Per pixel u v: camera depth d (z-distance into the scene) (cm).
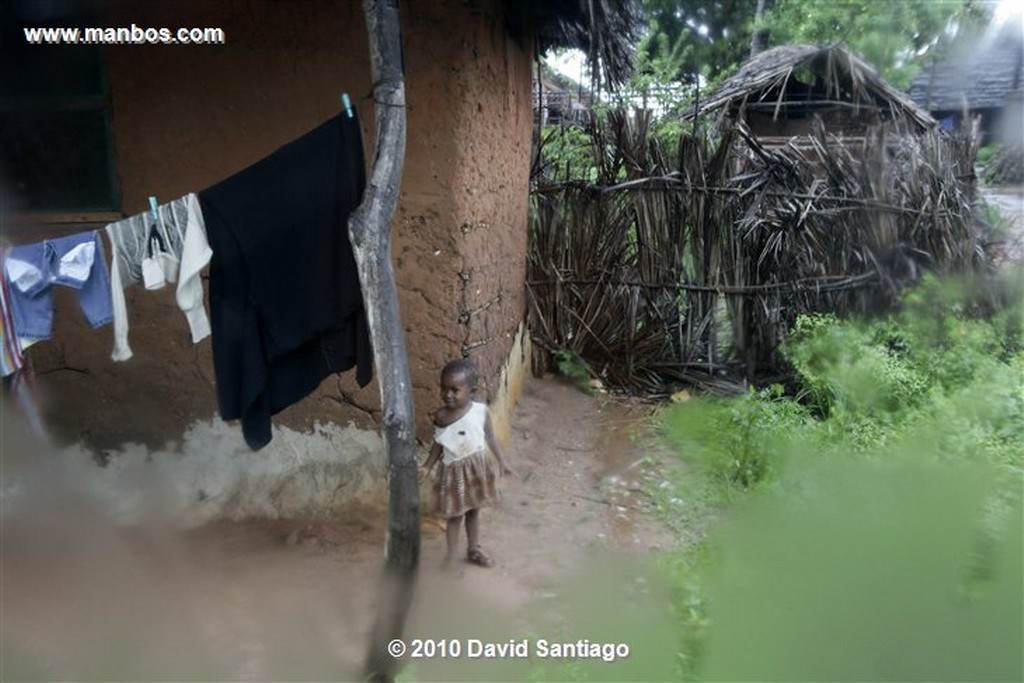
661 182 698
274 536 432
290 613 361
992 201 809
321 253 309
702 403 632
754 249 702
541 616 358
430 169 431
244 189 302
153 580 389
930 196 731
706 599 292
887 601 263
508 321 600
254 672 321
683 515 460
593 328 733
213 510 455
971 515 298
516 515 474
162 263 306
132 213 438
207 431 460
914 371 589
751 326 708
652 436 606
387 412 292
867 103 788
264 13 422
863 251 701
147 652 333
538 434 613
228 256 305
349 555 413
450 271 436
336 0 419
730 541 321
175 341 452
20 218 434
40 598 371
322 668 322
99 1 420
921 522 295
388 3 281
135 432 461
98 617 357
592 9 482
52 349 453
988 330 662
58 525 438
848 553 287
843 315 697
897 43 521
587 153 732
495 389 531
